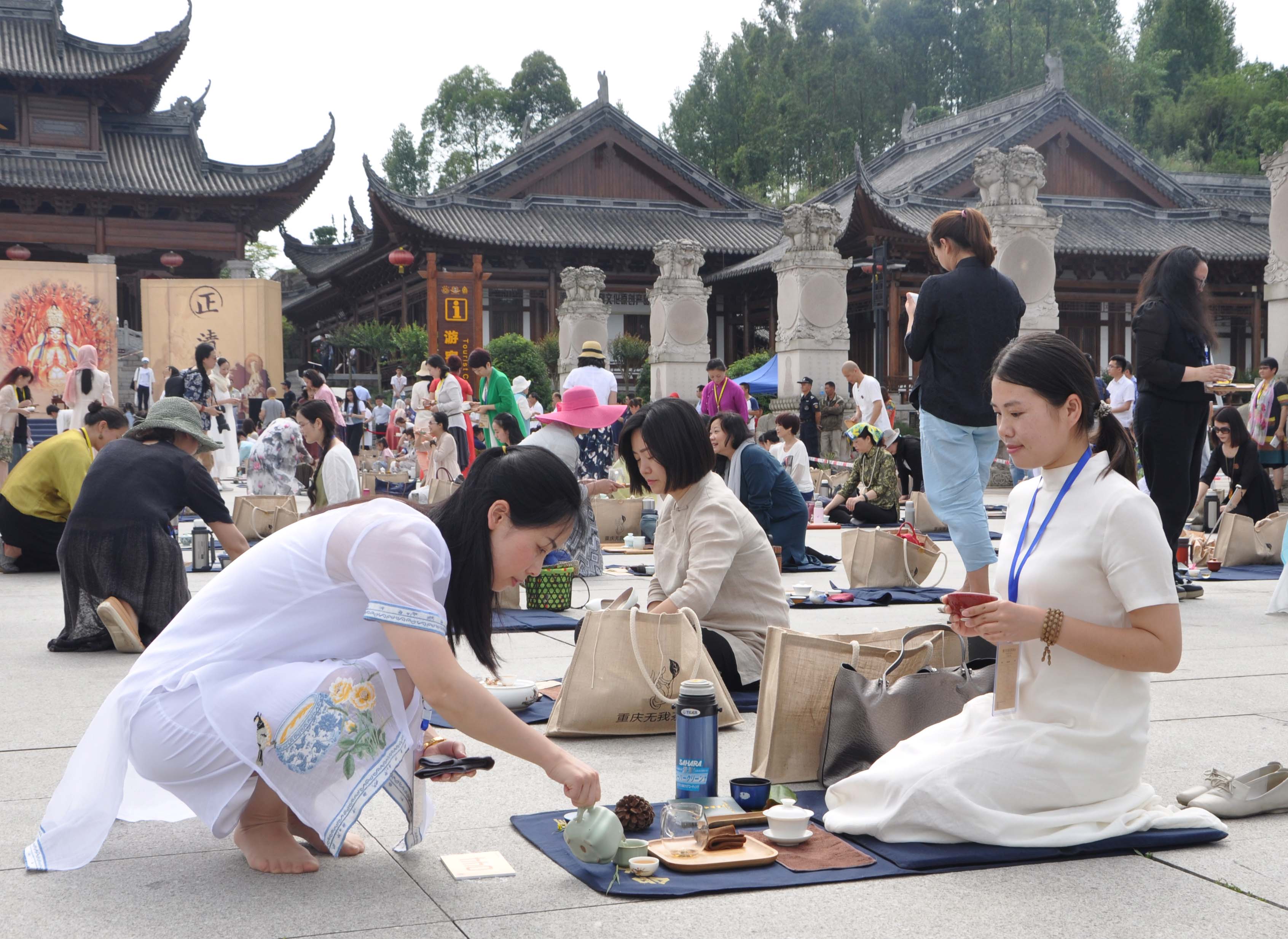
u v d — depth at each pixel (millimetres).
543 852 2857
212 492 5645
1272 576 8133
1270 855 2811
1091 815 2830
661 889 2578
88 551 5461
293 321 55906
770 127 63969
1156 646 2730
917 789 2838
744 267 39938
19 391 14766
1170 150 61438
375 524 2611
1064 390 2824
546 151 41000
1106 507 2777
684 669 3984
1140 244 36500
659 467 4250
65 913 2490
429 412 14648
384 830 3084
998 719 2914
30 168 37000
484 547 2650
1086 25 64438
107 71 37344
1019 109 38281
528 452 2668
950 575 8445
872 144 62625
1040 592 2844
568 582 6672
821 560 8688
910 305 5898
